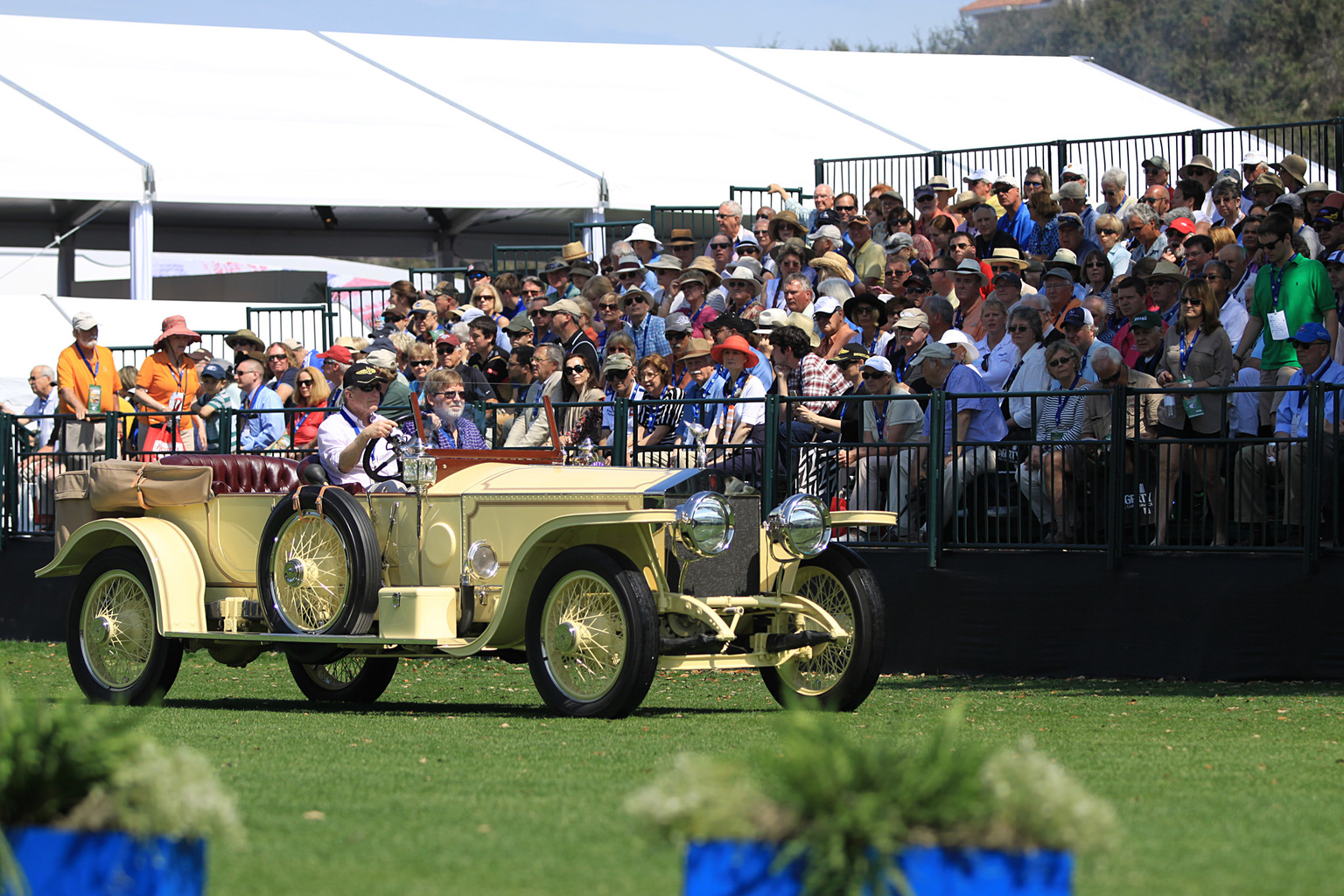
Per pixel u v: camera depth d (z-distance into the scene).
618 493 30.50
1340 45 197.50
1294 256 44.44
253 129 81.75
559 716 29.92
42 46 89.19
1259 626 36.66
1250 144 68.25
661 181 82.94
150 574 33.84
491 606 31.72
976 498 40.75
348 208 92.06
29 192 74.44
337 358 59.41
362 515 31.97
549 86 94.12
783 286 54.06
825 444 43.03
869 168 78.94
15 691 37.78
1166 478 38.09
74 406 58.09
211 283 98.88
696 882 11.38
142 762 12.15
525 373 57.53
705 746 25.11
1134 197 69.50
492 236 100.69
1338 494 36.00
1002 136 92.38
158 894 11.78
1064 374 41.06
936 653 40.84
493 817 18.44
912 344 47.66
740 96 95.06
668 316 56.97
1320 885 15.11
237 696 36.50
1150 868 15.78
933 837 10.94
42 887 11.78
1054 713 30.91
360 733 27.05
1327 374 38.84
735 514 31.89
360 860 15.97
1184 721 29.42
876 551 42.00
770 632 32.22
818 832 11.01
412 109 87.62
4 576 55.62
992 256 54.06
